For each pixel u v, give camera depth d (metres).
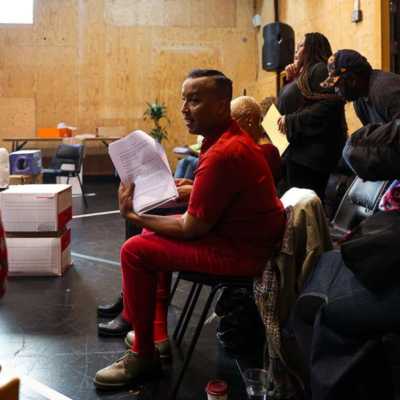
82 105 8.90
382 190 2.09
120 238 4.29
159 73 8.98
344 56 1.94
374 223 1.37
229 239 1.66
